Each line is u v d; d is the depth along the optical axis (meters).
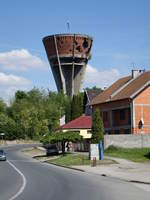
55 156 55.75
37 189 20.92
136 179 26.44
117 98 60.75
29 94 160.00
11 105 144.75
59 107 138.25
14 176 29.91
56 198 17.09
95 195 18.38
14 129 119.88
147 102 57.56
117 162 40.69
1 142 114.19
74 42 154.88
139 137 52.38
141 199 17.09
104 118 64.81
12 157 63.22
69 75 157.12
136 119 57.03
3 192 19.58
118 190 20.72
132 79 64.81
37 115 123.56
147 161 41.53
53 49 156.50
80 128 75.88
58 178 28.11
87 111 84.62
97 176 29.86
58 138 54.00
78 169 36.41
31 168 39.22
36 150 81.19
